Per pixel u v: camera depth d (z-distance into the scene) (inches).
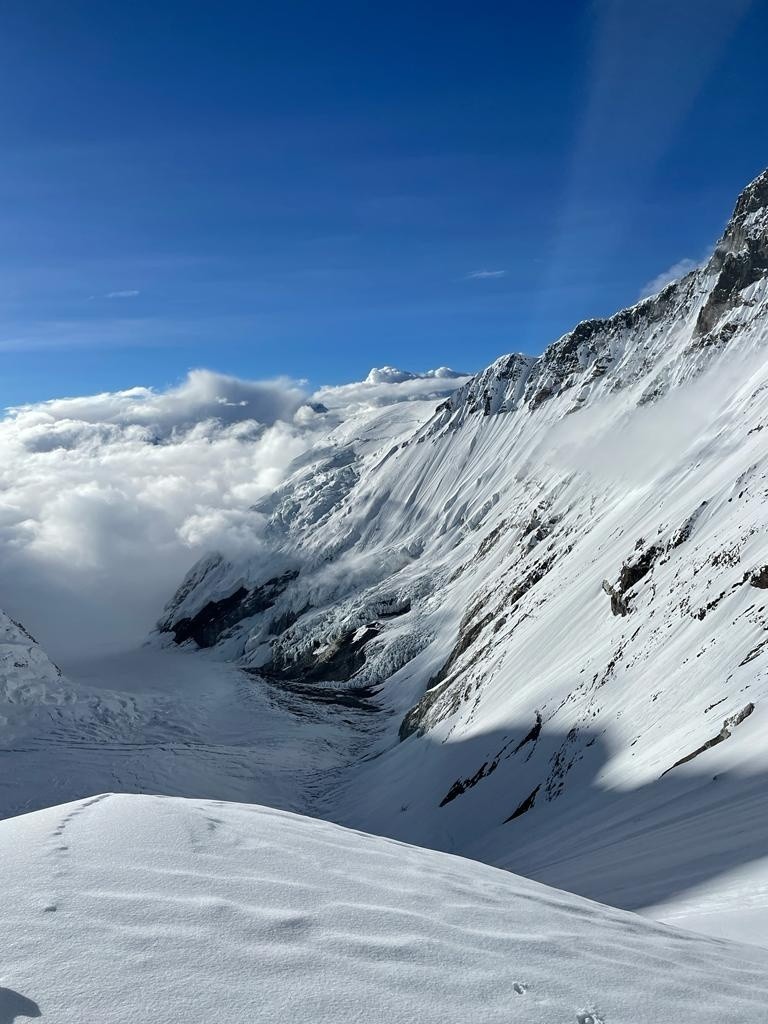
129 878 248.5
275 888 253.1
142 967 180.1
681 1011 191.8
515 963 210.1
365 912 238.1
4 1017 150.4
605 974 211.0
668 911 515.5
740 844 618.8
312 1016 165.3
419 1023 167.3
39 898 222.4
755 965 262.1
